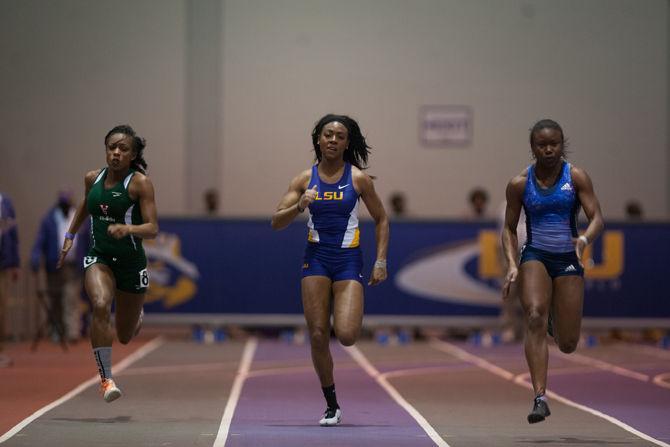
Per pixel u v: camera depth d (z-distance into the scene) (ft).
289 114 146.00
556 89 146.61
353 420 60.54
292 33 146.41
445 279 124.36
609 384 81.92
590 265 123.85
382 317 124.16
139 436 53.01
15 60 144.46
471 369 93.56
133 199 59.11
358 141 59.62
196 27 145.59
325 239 56.80
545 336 53.98
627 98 146.82
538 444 51.57
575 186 55.88
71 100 144.66
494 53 146.61
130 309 61.36
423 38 146.82
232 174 145.59
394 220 124.77
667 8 146.61
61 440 51.44
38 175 144.15
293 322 124.16
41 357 102.53
